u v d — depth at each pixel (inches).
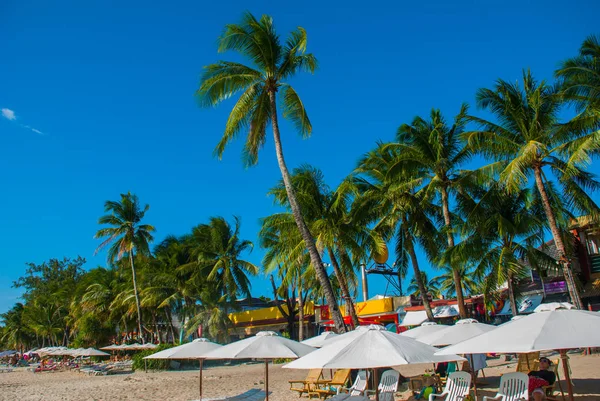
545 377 398.3
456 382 415.5
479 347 269.6
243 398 484.7
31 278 3646.7
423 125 917.8
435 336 448.1
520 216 832.3
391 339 290.8
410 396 518.9
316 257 657.6
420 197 920.3
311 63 724.0
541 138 722.8
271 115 708.0
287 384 762.8
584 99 681.0
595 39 663.8
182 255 1724.9
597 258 954.1
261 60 719.1
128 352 1893.5
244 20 703.7
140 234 1697.8
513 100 759.1
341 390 547.5
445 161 832.9
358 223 878.4
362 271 1464.1
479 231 848.3
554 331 257.6
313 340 593.3
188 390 756.0
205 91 708.0
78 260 3646.7
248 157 734.5
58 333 2994.6
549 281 997.8
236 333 1646.2
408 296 1246.9
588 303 958.4
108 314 2041.1
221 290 1649.9
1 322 4532.5
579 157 604.4
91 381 1022.4
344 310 1393.9
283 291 1615.4
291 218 858.8
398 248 968.3
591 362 667.4
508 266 813.2
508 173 677.3
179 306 1710.1
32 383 1056.2
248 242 1606.8
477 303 1123.3
